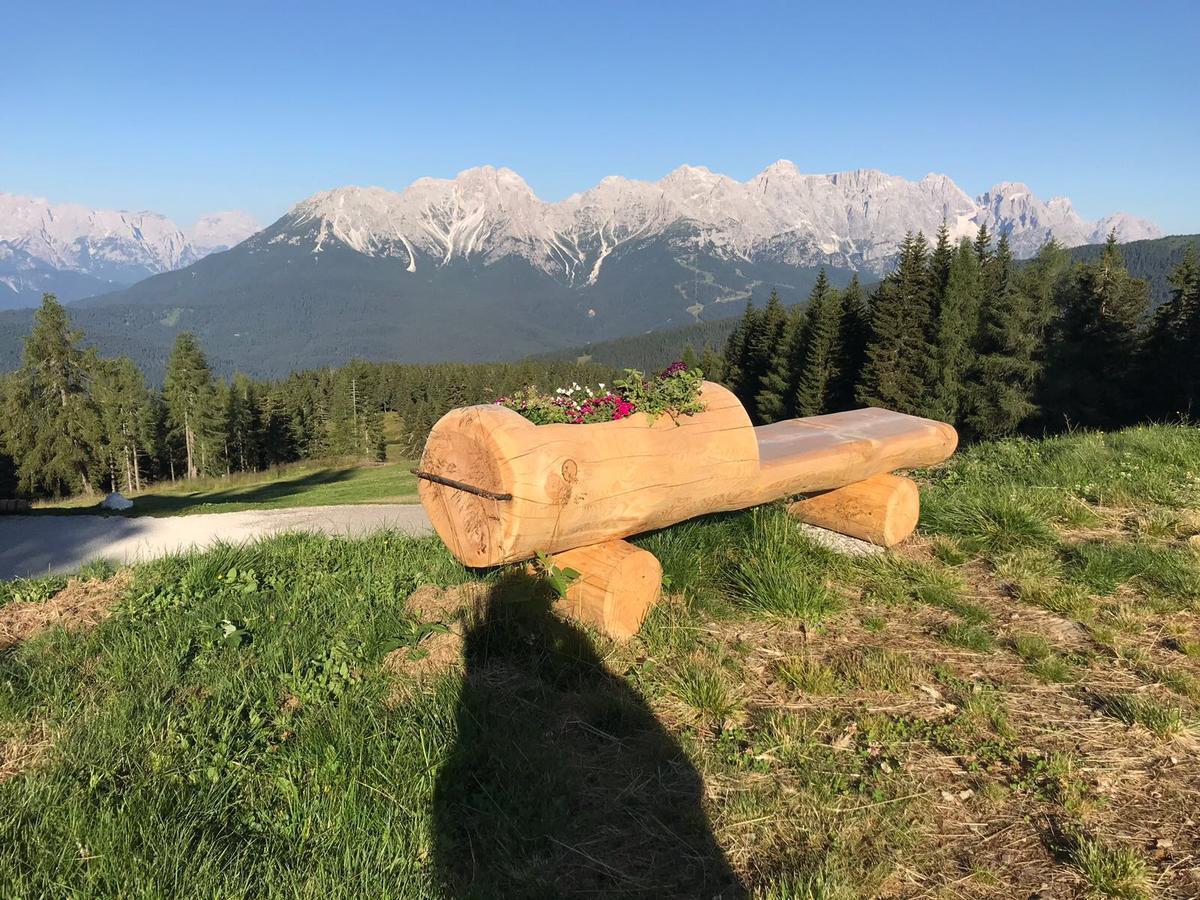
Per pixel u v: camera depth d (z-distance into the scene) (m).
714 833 2.29
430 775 2.48
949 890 2.04
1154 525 4.93
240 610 4.03
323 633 3.72
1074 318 37.31
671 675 3.20
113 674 3.28
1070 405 36.16
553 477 3.09
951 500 5.37
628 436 3.44
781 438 4.73
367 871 2.05
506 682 3.19
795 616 3.83
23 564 10.78
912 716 2.93
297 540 5.88
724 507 4.10
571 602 3.58
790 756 2.66
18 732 2.83
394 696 3.05
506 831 2.28
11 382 45.75
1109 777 2.51
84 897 1.96
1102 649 3.46
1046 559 4.46
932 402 40.28
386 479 31.55
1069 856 2.15
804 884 2.03
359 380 94.50
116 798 2.38
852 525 4.93
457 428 3.27
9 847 2.15
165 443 62.44
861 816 2.34
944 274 46.12
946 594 4.02
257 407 70.00
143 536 12.65
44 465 46.16
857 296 51.28
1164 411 34.62
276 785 2.47
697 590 4.05
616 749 2.74
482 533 3.22
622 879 2.11
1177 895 2.01
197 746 2.70
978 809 2.38
